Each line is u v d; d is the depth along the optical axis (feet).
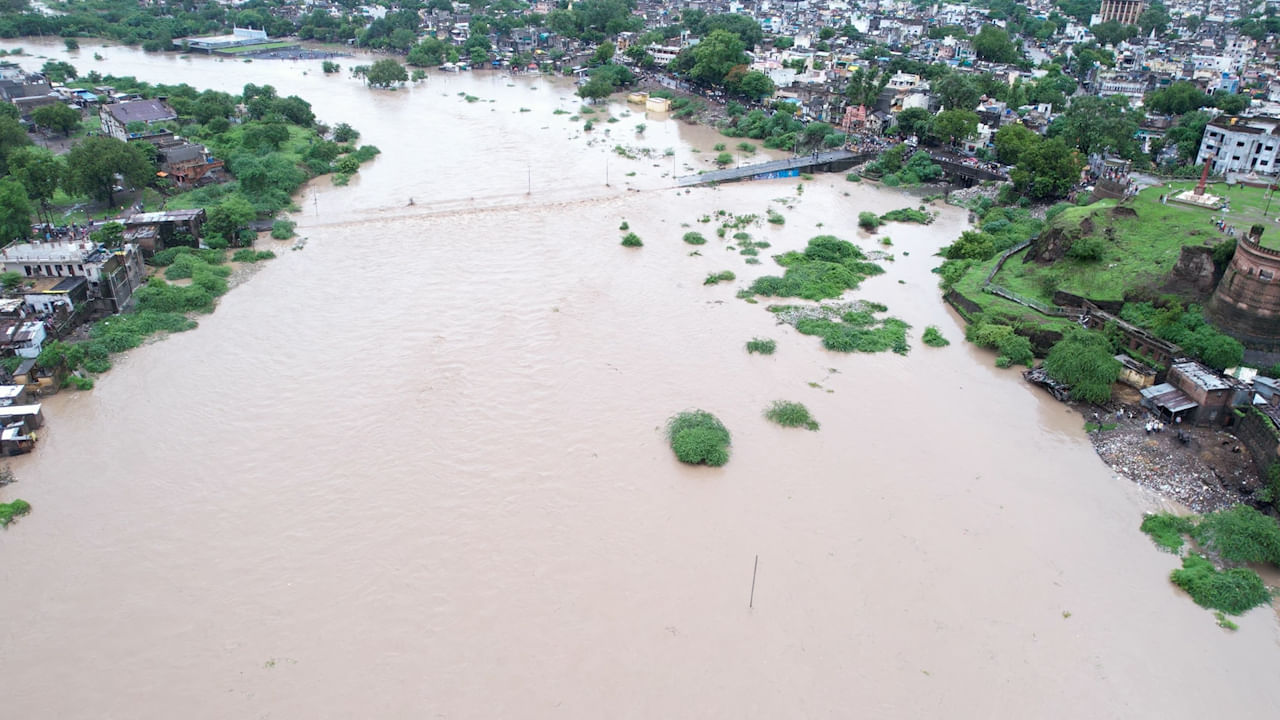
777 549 193.67
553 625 170.71
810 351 286.25
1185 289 294.25
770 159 542.16
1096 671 165.07
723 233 397.60
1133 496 217.56
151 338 282.56
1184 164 484.33
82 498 204.54
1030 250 354.95
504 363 269.23
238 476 213.25
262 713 150.20
